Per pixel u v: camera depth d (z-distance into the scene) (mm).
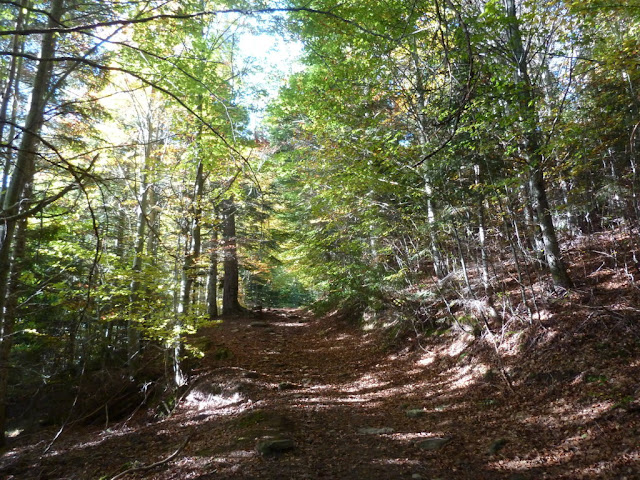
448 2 2164
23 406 9609
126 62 7719
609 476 4426
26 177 3529
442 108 8508
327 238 14945
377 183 11383
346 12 8297
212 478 5258
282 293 33250
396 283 12195
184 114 9375
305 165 13609
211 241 15328
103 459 6875
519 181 8773
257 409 7926
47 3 6215
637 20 8016
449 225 9977
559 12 8039
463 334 10289
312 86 11945
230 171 10453
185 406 9711
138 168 10758
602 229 11914
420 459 5594
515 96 8016
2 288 5496
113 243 11531
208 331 16922
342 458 5699
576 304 8352
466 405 7504
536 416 6316
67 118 8016
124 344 11945
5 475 6586
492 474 5000
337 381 10633
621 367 6430
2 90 7426
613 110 8117
